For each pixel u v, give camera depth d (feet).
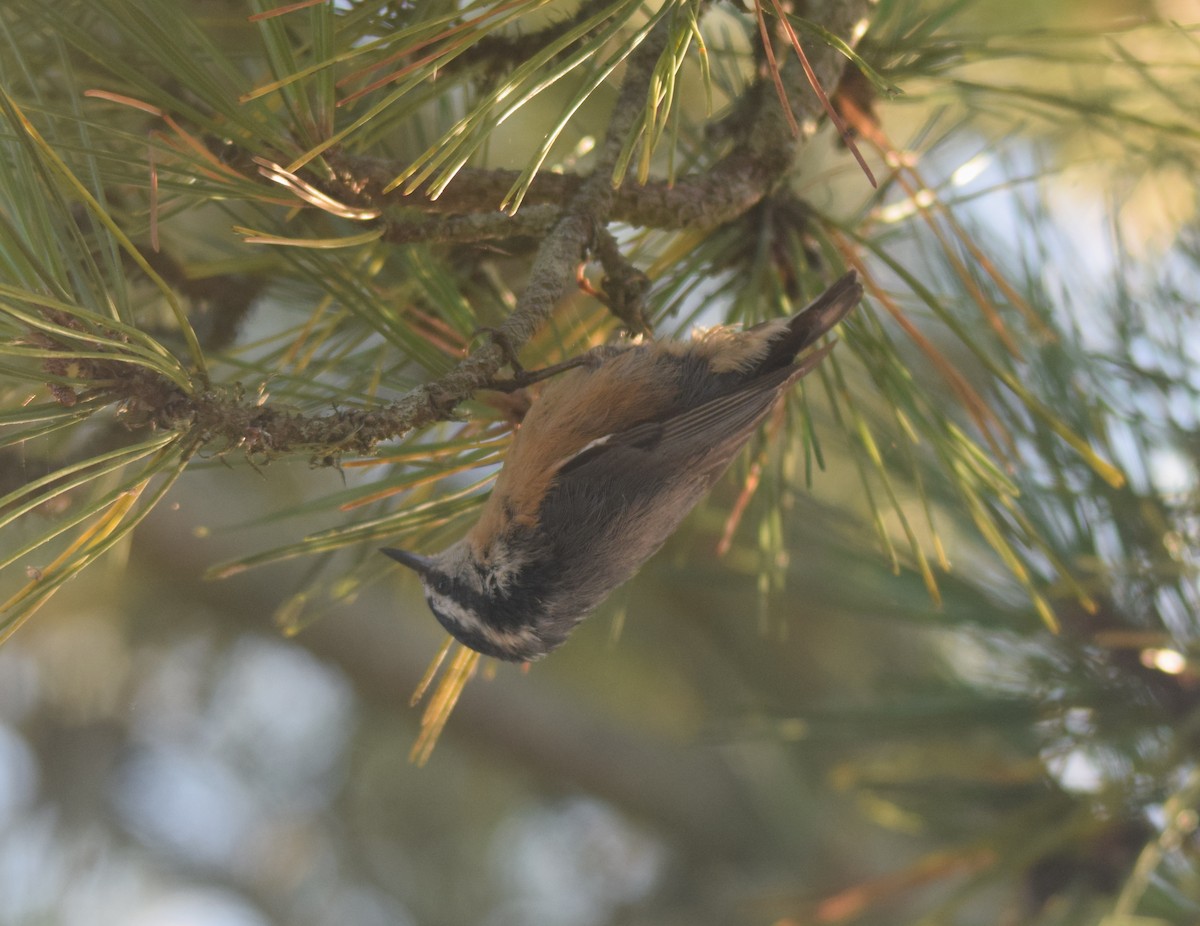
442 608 12.37
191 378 12.12
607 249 12.33
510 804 16.11
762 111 12.33
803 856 14.07
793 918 12.55
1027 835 12.50
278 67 12.19
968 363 12.92
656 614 14.82
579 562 12.38
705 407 12.38
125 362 12.11
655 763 15.53
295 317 12.71
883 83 12.16
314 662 15.39
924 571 12.33
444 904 15.46
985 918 12.93
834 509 12.62
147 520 13.25
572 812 16.34
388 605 15.24
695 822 15.51
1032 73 12.78
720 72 12.47
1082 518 12.53
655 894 15.56
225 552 13.83
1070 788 12.51
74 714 14.52
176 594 14.29
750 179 12.32
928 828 12.62
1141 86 12.70
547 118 12.76
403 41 12.22
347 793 15.75
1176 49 12.73
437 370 12.32
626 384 12.39
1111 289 12.59
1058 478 12.51
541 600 12.37
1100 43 12.75
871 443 12.37
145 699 14.80
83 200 12.09
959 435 12.35
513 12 12.12
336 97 12.29
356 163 12.23
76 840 14.10
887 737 12.59
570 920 15.61
